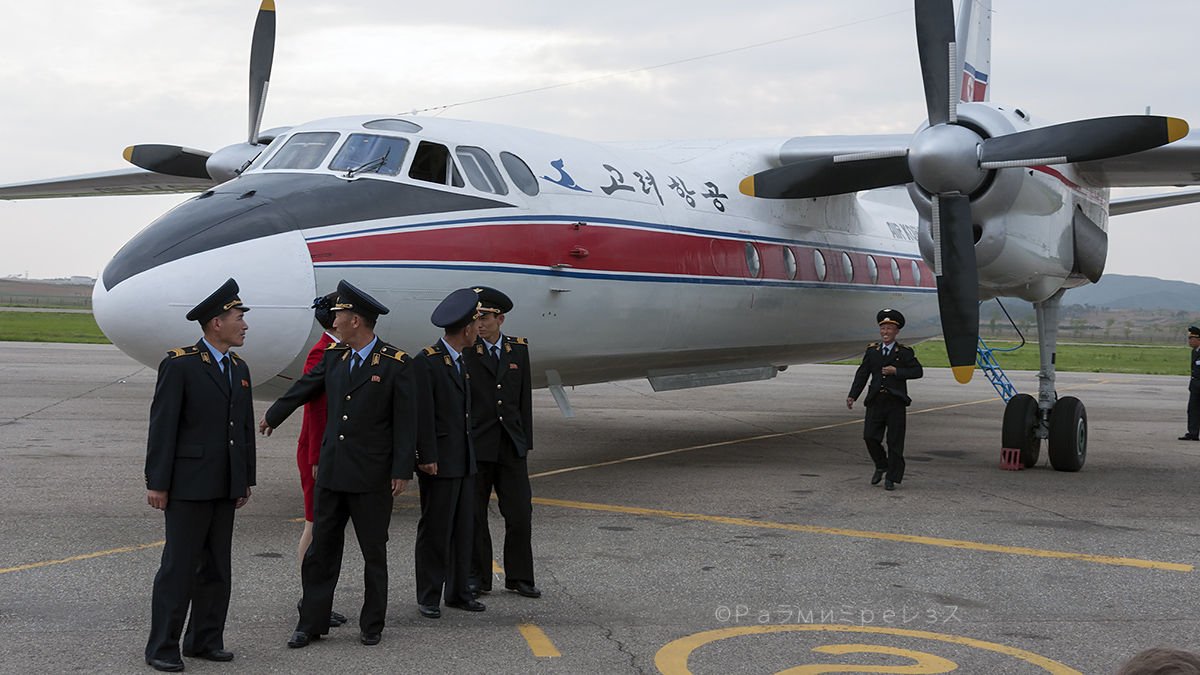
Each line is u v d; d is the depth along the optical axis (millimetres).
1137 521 9070
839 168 11977
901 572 7078
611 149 11219
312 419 6125
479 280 8945
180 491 5039
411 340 8625
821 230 13773
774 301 12602
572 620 5910
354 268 8164
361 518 5461
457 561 6066
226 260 7641
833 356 15219
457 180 9148
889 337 10617
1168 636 5703
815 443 14508
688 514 9047
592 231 10031
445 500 5941
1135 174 12203
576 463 12180
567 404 10547
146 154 13922
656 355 11234
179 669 4945
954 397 24766
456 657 5246
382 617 5473
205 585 5160
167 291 7418
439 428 5945
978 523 8859
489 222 9125
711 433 15578
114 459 11383
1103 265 12555
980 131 11047
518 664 5145
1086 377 35344
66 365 26125
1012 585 6777
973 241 10945
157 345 7477
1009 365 43469
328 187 8586
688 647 5434
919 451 13961
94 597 6117
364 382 5469
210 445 5113
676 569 7074
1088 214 12742
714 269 11555
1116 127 10125
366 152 9016
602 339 10297
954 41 10930
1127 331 110938
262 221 8008
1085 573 7125
